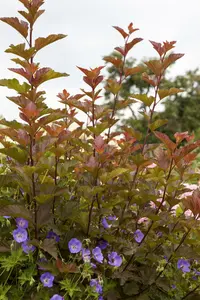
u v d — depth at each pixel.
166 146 3.03
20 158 2.70
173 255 3.10
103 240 3.14
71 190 3.37
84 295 2.87
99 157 2.88
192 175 3.23
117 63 3.83
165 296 3.28
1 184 2.76
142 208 3.35
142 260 3.22
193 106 29.05
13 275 2.89
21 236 2.70
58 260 2.60
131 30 3.87
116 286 3.15
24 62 2.82
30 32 2.95
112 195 3.33
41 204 2.79
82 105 3.38
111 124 3.56
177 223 3.17
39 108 2.80
